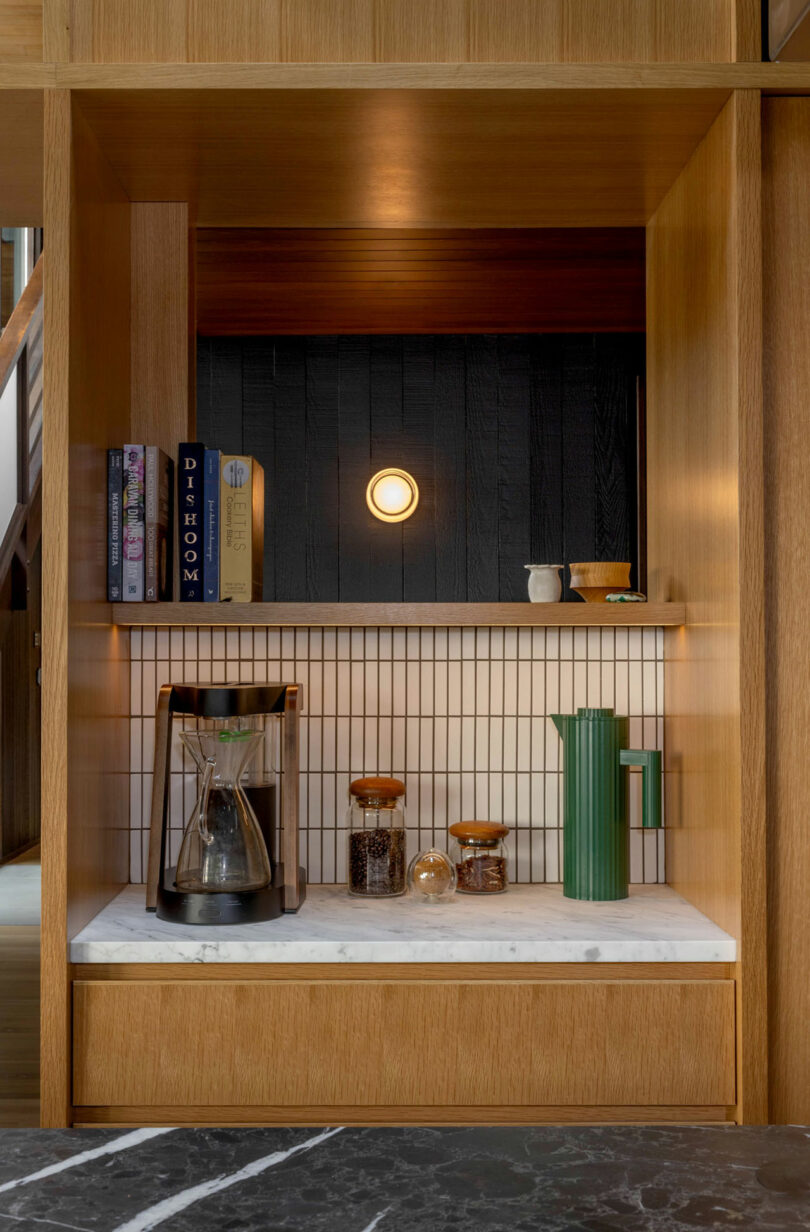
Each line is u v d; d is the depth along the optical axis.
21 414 6.00
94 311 1.72
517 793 2.02
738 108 1.57
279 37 1.61
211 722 1.93
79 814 1.62
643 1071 1.57
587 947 1.58
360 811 1.87
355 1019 1.57
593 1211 0.72
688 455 1.84
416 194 1.96
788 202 1.60
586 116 1.65
